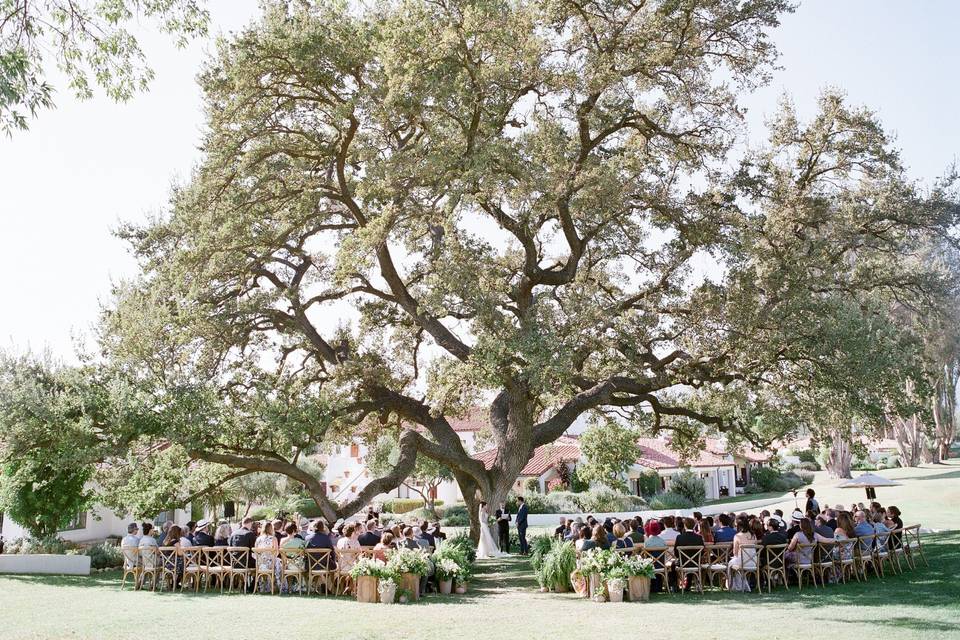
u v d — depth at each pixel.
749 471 62.16
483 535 22.34
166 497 19.38
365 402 23.91
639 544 14.60
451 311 20.00
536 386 17.81
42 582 16.86
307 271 25.81
